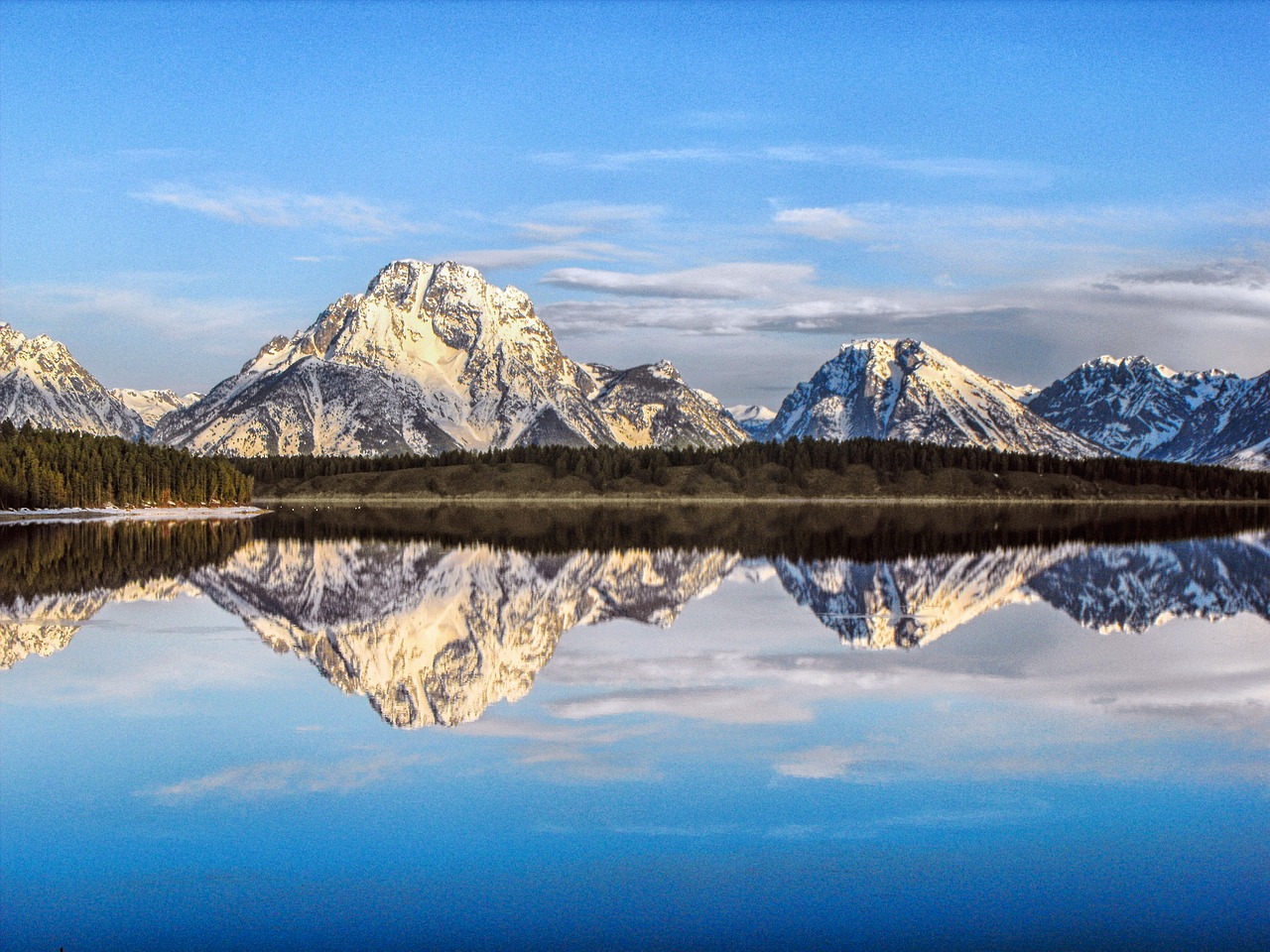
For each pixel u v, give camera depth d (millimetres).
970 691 45375
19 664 51000
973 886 25422
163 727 39094
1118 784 32469
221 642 58156
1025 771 33812
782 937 23047
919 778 33000
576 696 44375
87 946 22734
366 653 55469
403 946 22750
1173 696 44688
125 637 59500
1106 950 22531
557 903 24547
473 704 42938
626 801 30875
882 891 25141
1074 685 46812
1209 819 29500
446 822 29188
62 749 36188
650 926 23484
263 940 23016
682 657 53906
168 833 28453
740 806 30406
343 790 31812
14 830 28766
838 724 39656
